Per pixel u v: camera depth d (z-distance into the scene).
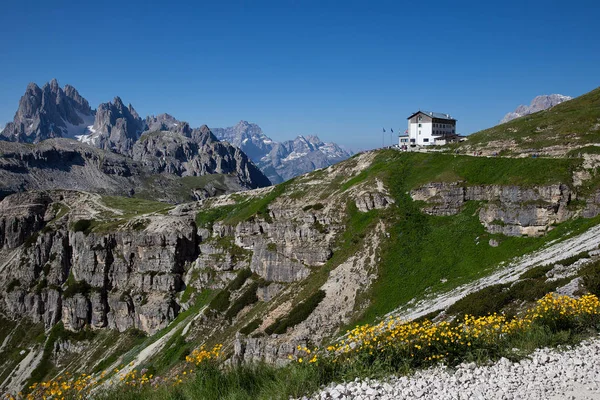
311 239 115.31
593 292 32.03
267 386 19.05
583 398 15.66
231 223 158.00
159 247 167.50
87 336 170.38
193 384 19.95
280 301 100.94
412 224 101.31
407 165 126.88
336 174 150.12
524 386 16.91
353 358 19.83
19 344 180.50
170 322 154.38
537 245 77.88
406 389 16.89
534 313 24.98
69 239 197.62
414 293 82.75
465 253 87.44
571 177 87.12
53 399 20.55
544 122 123.19
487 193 98.31
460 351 20.34
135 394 20.53
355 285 91.50
